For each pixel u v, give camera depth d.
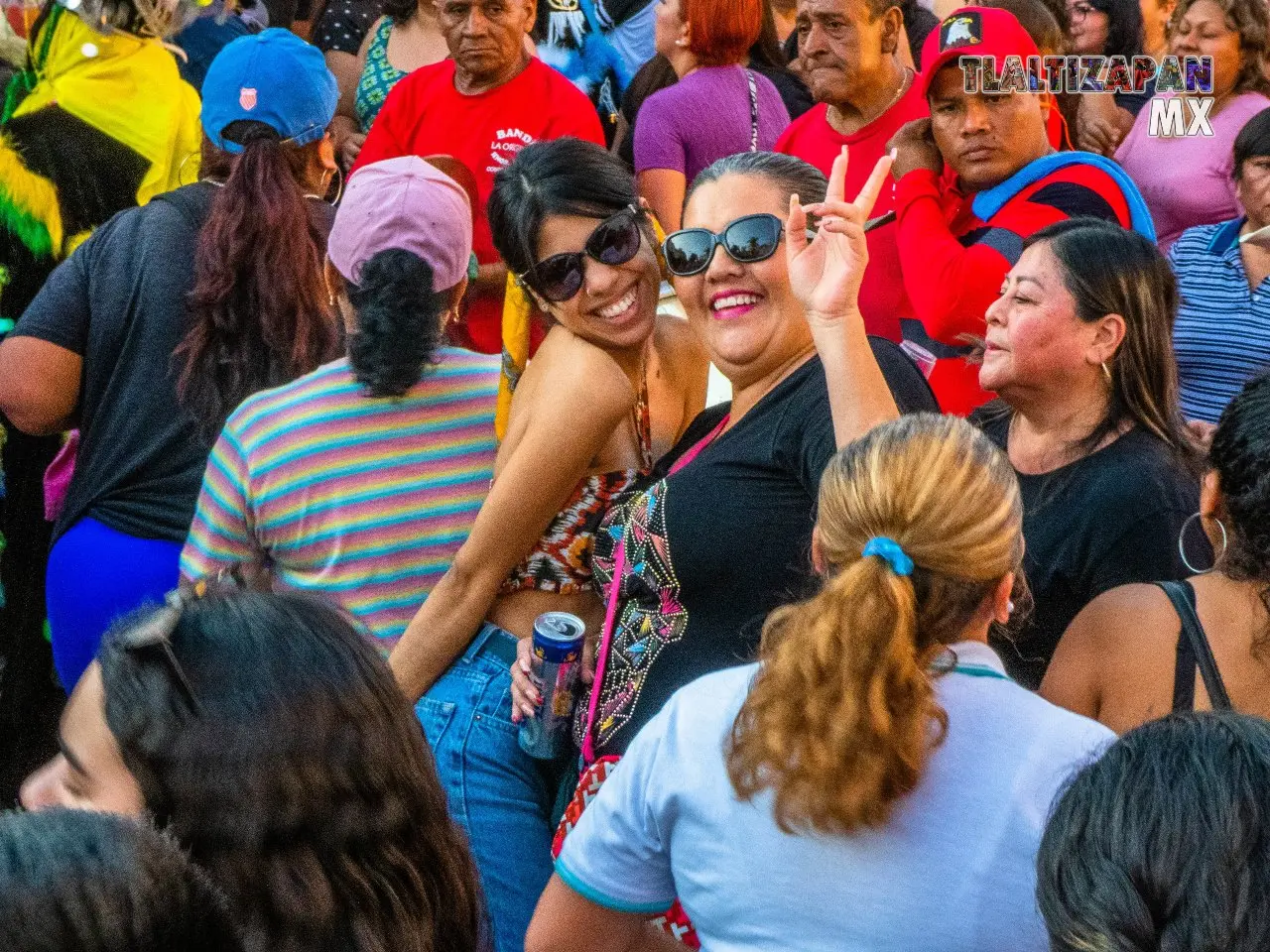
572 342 2.40
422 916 1.39
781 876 1.50
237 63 2.85
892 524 1.53
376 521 2.45
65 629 2.94
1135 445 2.21
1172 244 3.89
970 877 1.45
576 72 4.90
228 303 2.75
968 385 3.07
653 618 2.15
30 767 3.47
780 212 2.23
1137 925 1.10
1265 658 1.81
